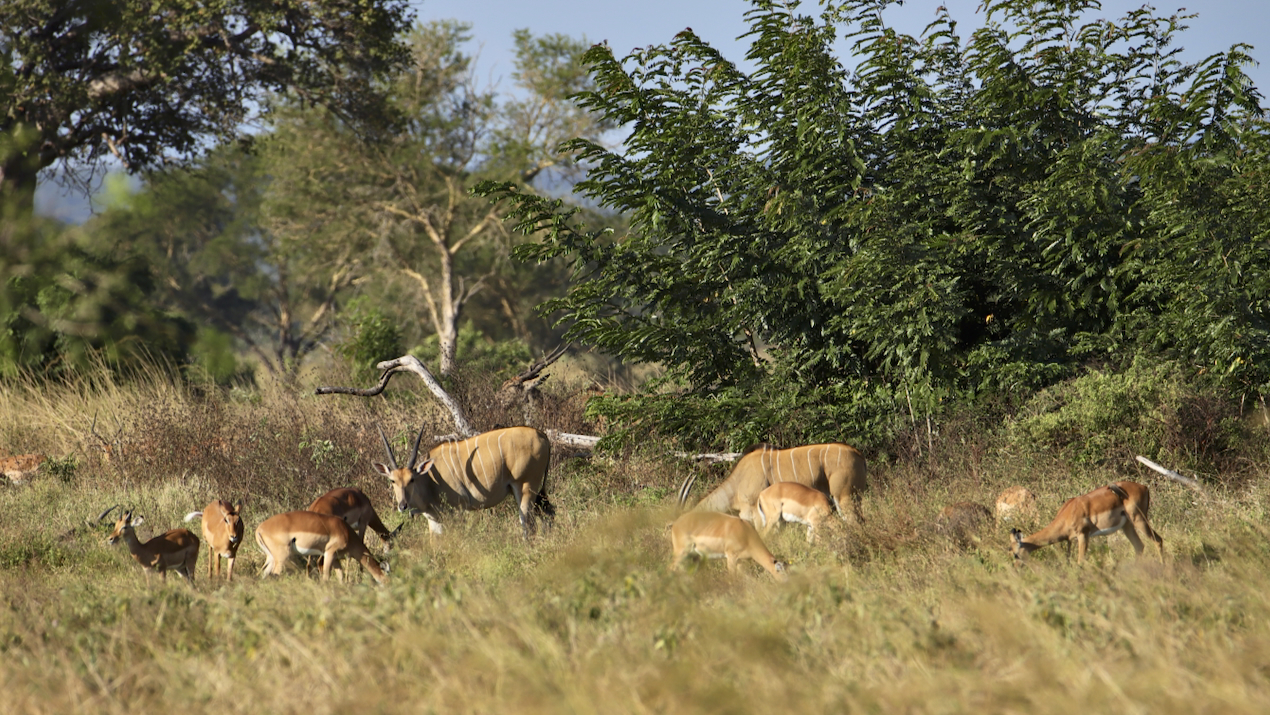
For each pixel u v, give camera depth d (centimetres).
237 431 1875
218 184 4772
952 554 979
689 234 1644
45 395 2112
